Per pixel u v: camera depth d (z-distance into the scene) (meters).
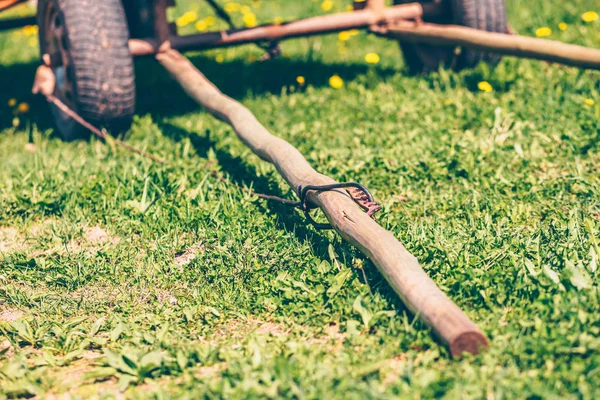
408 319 2.66
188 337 2.74
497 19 3.93
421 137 3.52
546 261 2.81
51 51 3.81
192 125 3.80
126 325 2.78
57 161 3.56
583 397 2.36
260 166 3.40
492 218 3.05
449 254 2.84
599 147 3.35
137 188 3.32
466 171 3.28
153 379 2.62
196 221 3.11
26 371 2.65
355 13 3.94
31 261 3.02
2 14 5.68
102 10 3.61
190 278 2.91
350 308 2.71
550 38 4.35
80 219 3.22
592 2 4.73
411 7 3.98
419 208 3.14
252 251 2.95
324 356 2.61
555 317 2.61
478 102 3.74
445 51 4.09
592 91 3.68
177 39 3.76
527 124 3.51
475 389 2.40
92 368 2.68
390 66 4.30
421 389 2.40
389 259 2.66
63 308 2.87
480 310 2.68
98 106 3.63
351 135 3.61
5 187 3.41
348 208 2.80
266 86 4.18
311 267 2.87
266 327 2.75
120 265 2.98
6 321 2.85
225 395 2.50
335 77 3.99
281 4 5.33
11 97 4.36
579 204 3.08
